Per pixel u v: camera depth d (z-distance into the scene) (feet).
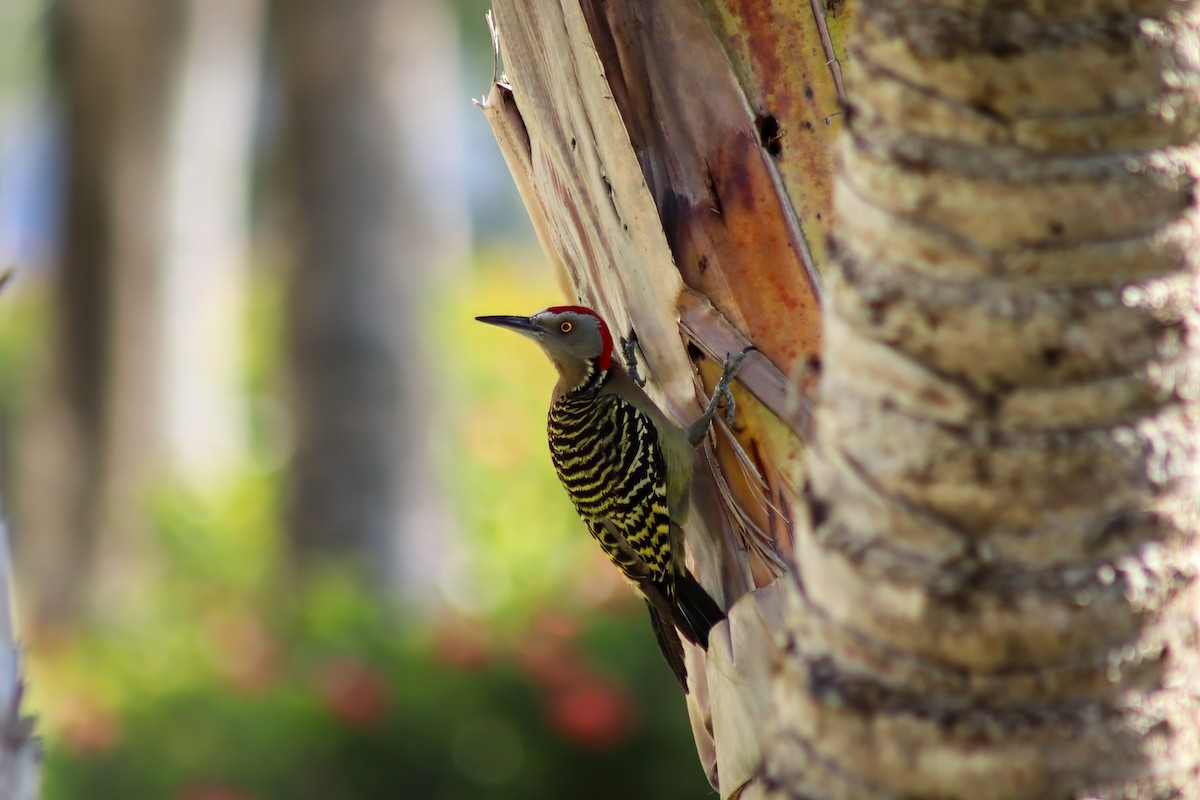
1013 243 17.02
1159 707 17.39
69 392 133.90
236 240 186.29
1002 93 16.96
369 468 103.24
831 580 18.01
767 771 18.95
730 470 27.25
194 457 149.59
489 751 61.52
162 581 114.83
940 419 17.29
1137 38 16.93
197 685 67.36
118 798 63.52
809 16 26.45
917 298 17.31
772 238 26.73
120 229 132.87
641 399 34.19
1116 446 17.10
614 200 27.43
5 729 19.07
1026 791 17.22
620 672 61.98
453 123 129.49
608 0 27.09
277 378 112.37
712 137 26.86
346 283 103.30
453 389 116.67
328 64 102.63
